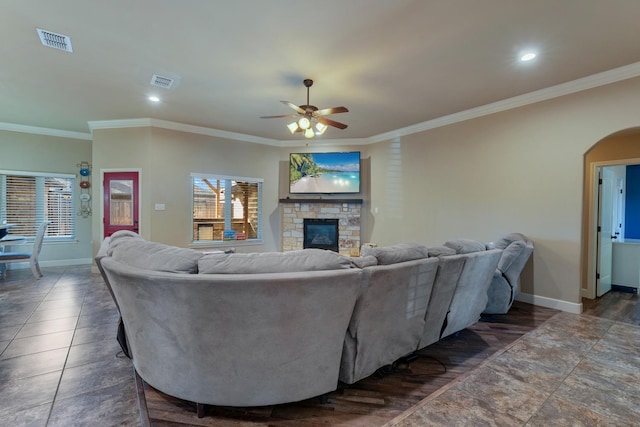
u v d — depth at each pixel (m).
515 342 2.63
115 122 5.14
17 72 3.33
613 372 2.12
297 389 1.70
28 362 2.23
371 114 4.66
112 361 2.26
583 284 4.15
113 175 5.20
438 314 2.40
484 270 2.70
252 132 5.86
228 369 1.62
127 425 1.59
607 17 2.32
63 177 5.92
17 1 2.18
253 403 1.67
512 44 2.72
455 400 1.80
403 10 2.26
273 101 4.16
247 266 1.57
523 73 3.27
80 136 6.04
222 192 5.91
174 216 5.33
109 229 5.23
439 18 2.36
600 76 3.25
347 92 3.81
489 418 1.64
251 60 3.04
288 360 1.64
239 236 6.10
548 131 3.66
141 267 1.67
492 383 1.98
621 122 3.14
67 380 2.00
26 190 5.64
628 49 2.77
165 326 1.61
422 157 5.15
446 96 3.92
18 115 4.88
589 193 4.17
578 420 1.63
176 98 4.08
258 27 2.49
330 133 5.86
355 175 6.13
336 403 1.82
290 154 6.30
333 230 6.28
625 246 4.50
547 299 3.67
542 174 3.71
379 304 1.88
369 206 6.17
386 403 1.82
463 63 3.07
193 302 1.50
